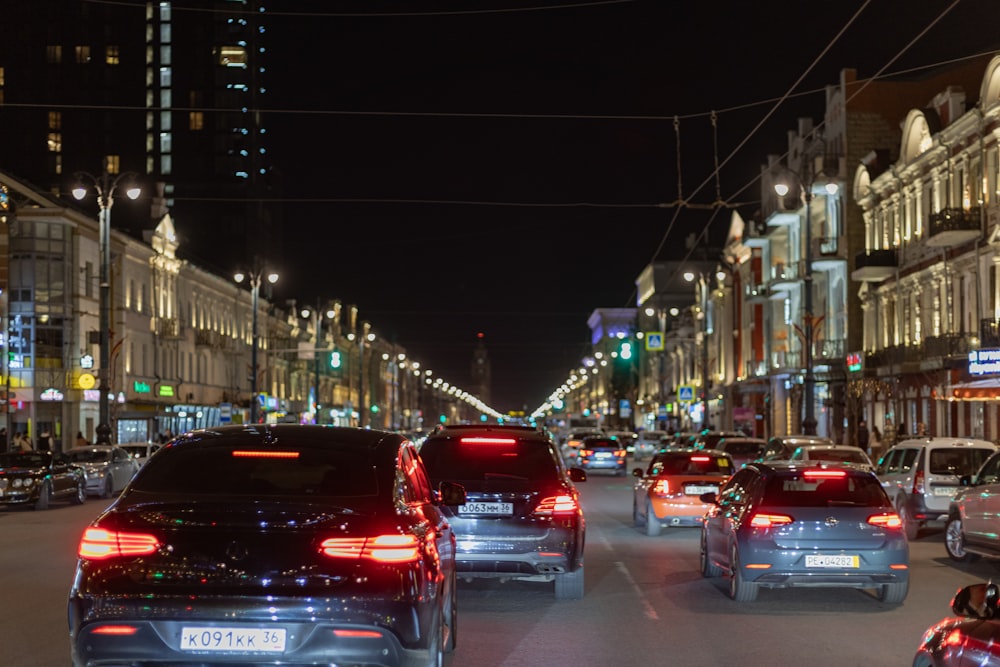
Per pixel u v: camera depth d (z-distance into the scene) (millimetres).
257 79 119438
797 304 64125
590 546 20609
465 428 14039
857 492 13914
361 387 89625
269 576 6953
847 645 11008
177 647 6918
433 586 7672
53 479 31594
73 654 7125
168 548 7012
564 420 148000
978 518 17578
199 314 77562
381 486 7566
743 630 11844
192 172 113312
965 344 40969
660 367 118375
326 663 6938
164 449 7992
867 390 52375
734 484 15180
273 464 7844
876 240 53438
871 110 57594
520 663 10062
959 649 6137
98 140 113312
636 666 9961
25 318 55344
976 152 41156
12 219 55406
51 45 113125
